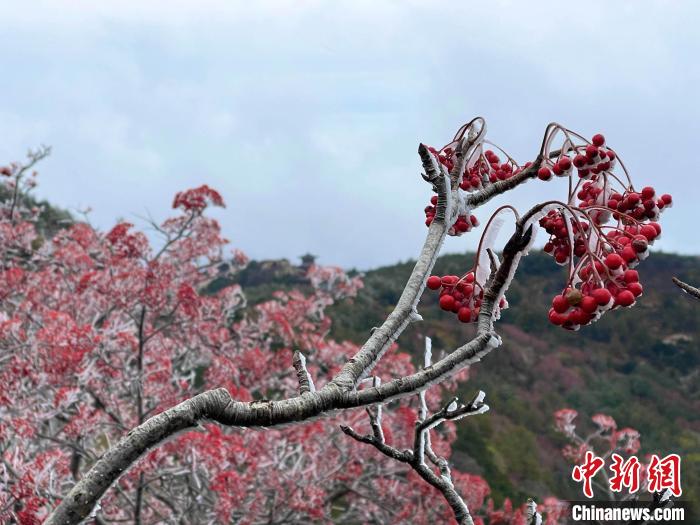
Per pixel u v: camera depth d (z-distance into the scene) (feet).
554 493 49.42
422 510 29.09
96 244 33.68
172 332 31.73
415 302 5.02
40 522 16.76
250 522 23.59
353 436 5.94
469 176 7.09
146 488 25.08
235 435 23.97
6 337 23.52
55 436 24.62
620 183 6.05
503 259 4.65
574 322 4.85
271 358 33.06
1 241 33.86
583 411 69.77
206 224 31.81
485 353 4.51
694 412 71.51
